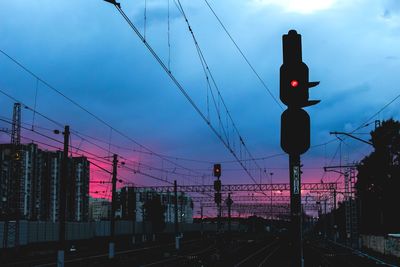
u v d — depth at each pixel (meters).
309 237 163.00
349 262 45.66
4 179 107.75
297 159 5.93
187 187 80.00
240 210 142.75
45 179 134.25
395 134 65.12
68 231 67.62
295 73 5.98
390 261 47.72
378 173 66.38
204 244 84.50
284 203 128.62
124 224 89.75
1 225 52.28
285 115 5.98
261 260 46.16
